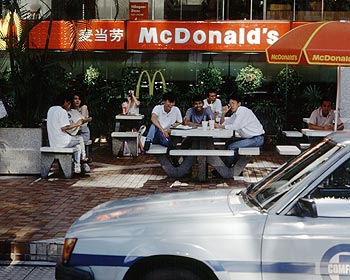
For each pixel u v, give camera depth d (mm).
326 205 4699
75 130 12109
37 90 12680
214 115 13562
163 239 4793
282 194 4996
